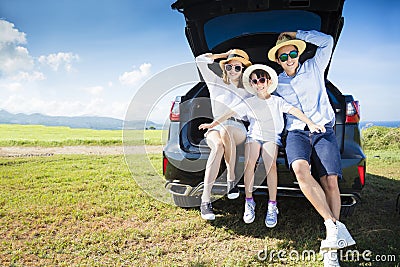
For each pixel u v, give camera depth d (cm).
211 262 284
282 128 317
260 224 353
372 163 727
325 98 315
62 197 445
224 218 368
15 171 606
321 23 393
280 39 320
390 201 440
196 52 442
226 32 419
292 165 295
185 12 395
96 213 386
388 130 984
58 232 340
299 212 382
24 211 394
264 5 377
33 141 1017
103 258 291
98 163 689
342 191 308
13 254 296
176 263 283
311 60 323
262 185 319
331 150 299
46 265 279
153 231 340
